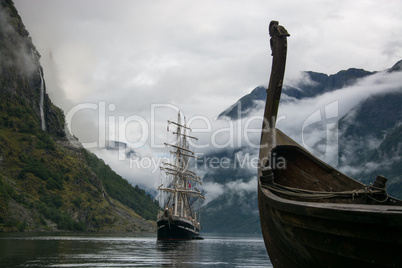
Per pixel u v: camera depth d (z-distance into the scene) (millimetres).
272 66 21312
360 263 11719
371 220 10500
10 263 31203
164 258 42500
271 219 15953
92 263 33312
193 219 143250
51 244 65875
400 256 10383
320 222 12555
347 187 20266
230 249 73938
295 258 15453
